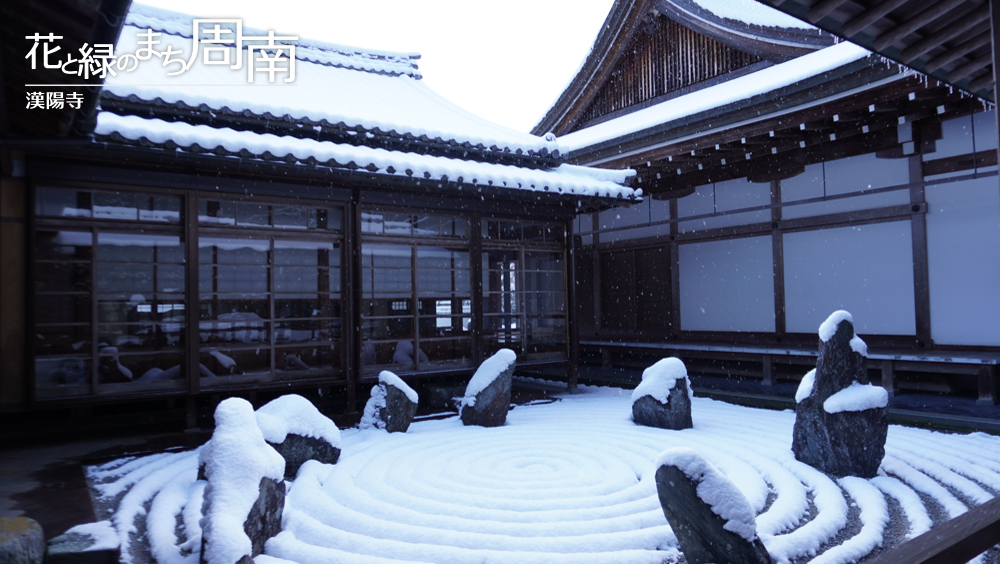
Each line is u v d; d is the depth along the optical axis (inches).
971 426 276.8
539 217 412.5
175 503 189.9
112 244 288.5
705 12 496.1
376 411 296.2
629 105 592.4
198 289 298.0
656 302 547.2
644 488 193.9
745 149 436.5
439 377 399.5
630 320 568.4
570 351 430.6
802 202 385.7
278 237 320.8
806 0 117.4
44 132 221.8
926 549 86.4
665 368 297.9
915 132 376.5
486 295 406.9
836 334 223.0
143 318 296.7
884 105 350.6
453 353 379.2
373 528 164.4
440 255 374.6
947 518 174.1
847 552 146.6
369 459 240.2
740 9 490.6
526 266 417.7
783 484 202.2
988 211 348.8
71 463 234.5
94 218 280.2
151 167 287.9
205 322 310.5
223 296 314.2
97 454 250.2
